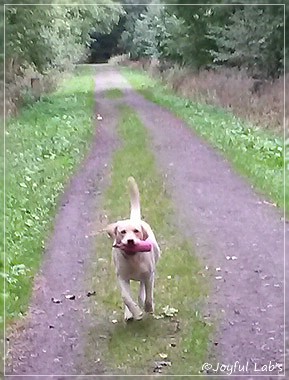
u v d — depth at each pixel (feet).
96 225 31.45
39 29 92.68
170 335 19.31
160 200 35.35
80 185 40.40
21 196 36.22
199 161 46.01
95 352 18.53
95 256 26.76
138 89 107.76
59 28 105.19
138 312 19.62
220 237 28.71
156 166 44.80
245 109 67.10
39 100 91.30
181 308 21.17
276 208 33.22
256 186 37.58
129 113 75.41
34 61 96.99
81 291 23.21
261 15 79.15
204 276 24.02
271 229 29.81
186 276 23.97
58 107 84.89
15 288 23.04
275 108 63.36
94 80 132.16
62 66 127.44
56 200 36.35
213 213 32.65
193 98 84.17
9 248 26.81
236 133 54.90
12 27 88.58
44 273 25.12
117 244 19.42
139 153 49.85
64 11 103.91
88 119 71.77
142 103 86.33
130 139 56.95
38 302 22.39
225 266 25.07
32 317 21.17
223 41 85.30
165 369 17.33
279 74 80.02
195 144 52.95
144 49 154.51
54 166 45.60
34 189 38.45
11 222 30.45
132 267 19.47
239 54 82.17
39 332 20.06
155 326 19.92
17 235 28.84
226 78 84.53
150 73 129.90
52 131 62.95
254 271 24.53
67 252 27.48
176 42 105.29
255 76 81.15
